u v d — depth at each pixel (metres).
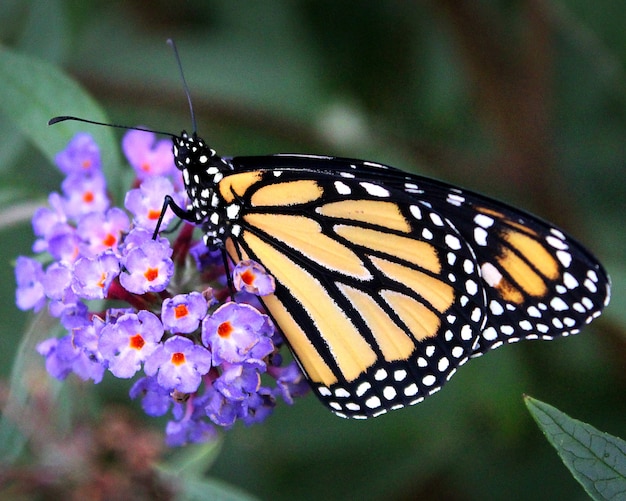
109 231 0.42
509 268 0.42
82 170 0.43
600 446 0.40
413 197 0.41
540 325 0.42
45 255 0.43
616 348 0.47
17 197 0.44
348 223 0.42
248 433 0.48
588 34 0.46
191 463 0.42
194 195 0.42
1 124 0.46
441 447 0.48
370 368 0.42
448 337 0.42
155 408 0.42
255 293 0.41
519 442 0.48
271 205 0.42
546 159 0.48
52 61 0.47
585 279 0.41
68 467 0.41
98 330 0.41
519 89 0.48
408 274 0.42
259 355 0.41
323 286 0.42
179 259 0.42
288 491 0.48
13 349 0.46
